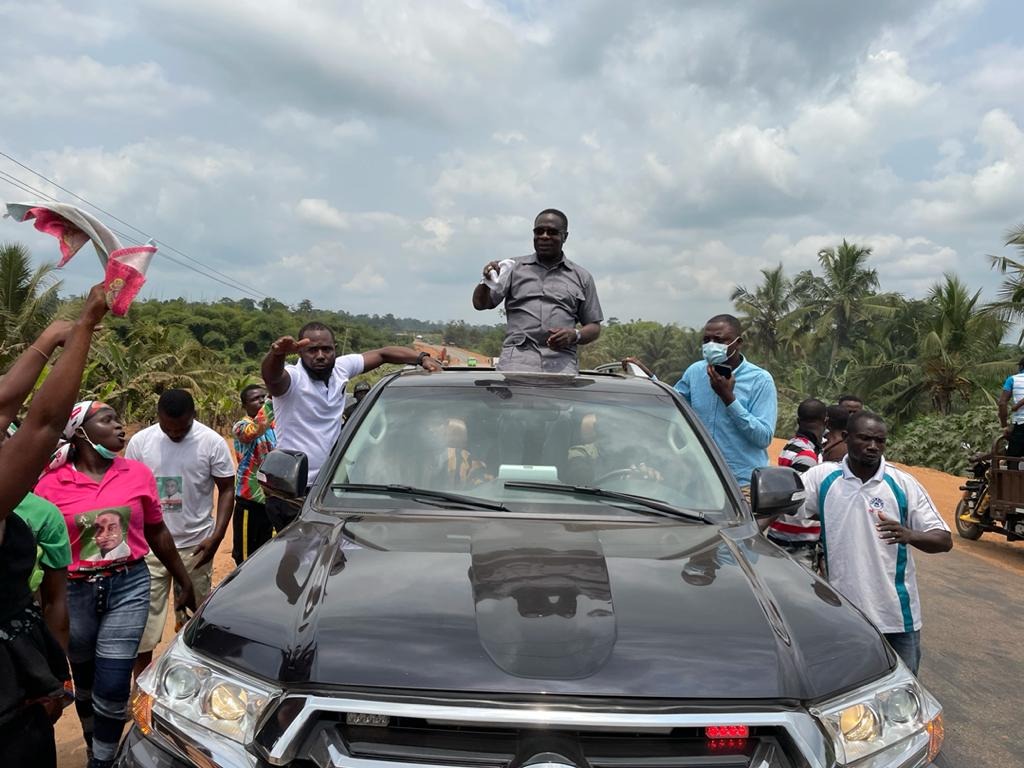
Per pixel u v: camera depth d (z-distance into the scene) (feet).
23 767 7.85
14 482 7.29
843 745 6.88
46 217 7.45
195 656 7.39
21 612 7.89
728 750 6.64
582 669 6.83
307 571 8.50
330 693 6.70
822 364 172.55
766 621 7.72
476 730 6.53
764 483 11.00
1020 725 16.47
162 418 16.66
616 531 9.93
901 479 13.19
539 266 19.11
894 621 13.12
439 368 14.16
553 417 11.91
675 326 257.14
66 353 7.36
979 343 99.35
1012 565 32.96
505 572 8.32
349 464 11.21
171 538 14.69
